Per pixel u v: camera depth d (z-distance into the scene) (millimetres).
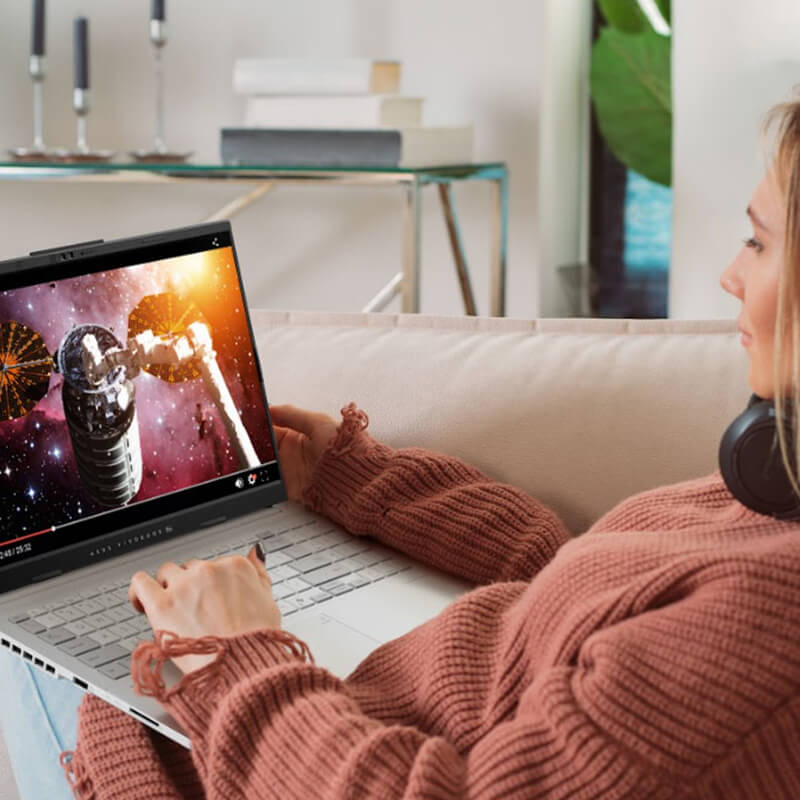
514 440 1191
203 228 1150
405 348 1272
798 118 715
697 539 793
